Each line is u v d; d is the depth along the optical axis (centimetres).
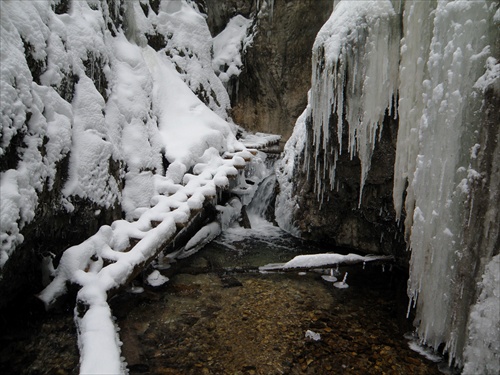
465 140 309
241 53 1052
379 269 561
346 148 538
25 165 329
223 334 384
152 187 556
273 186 845
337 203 621
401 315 430
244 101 1081
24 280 375
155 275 497
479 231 295
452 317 319
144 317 410
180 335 379
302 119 784
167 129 666
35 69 379
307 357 350
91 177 440
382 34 436
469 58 307
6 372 309
